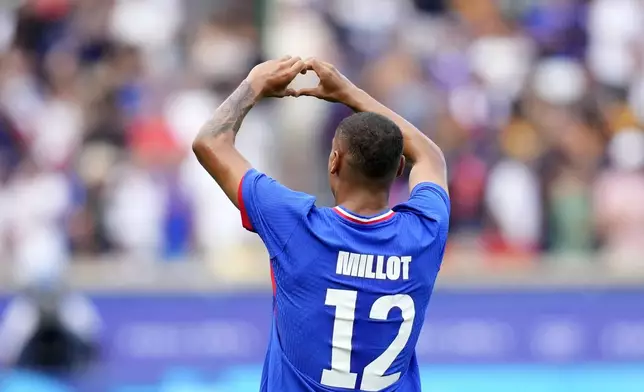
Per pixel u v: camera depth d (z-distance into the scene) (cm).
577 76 4209
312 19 4234
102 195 3578
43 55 4159
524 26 4419
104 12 4278
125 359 3228
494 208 3684
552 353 3412
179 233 3584
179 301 3281
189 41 4219
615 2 4416
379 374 1277
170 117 3825
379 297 1267
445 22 4406
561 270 3466
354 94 1400
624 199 3781
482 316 3406
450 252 3631
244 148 3731
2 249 3541
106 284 3253
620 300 3456
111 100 3866
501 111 4047
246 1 4250
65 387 3084
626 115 4103
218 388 3241
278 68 1365
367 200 1291
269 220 1269
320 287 1262
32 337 3066
